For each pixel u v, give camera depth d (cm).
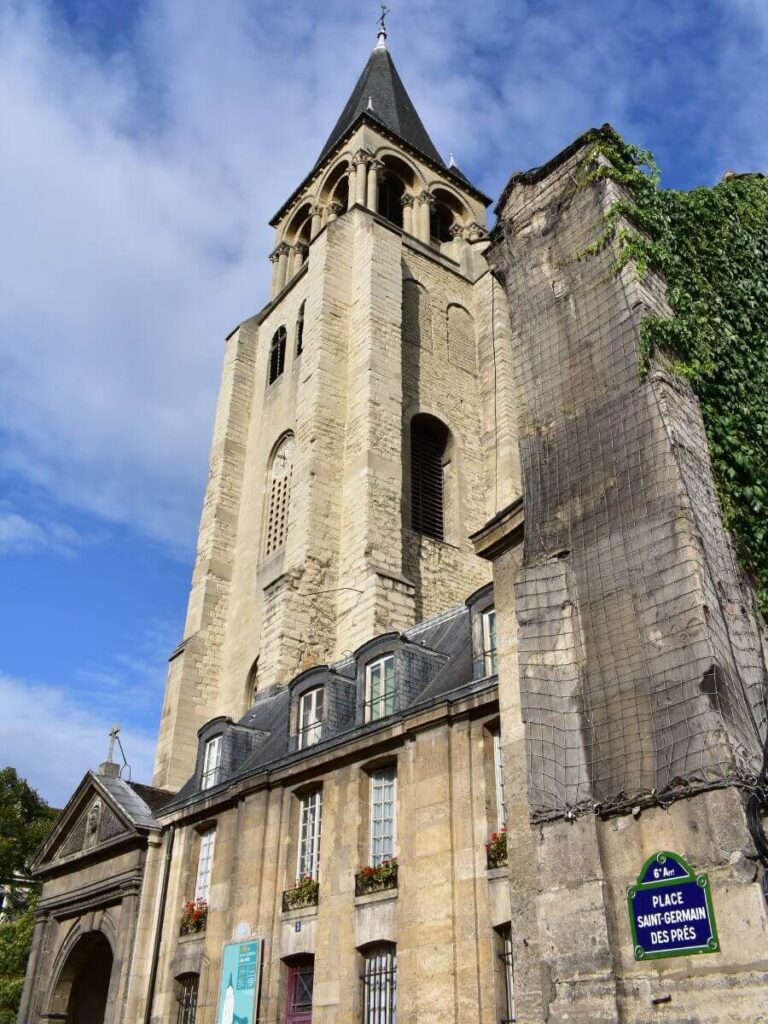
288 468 3622
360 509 3062
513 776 1155
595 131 1361
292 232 4791
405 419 3556
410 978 1373
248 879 1788
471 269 4272
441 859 1402
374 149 4409
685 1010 811
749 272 1407
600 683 1009
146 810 2366
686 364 1184
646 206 1323
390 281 3650
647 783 920
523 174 1460
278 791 1839
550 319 1302
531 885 1082
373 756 1639
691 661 930
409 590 2914
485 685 1449
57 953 2439
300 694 2044
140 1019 1956
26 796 5003
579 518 1127
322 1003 1509
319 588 2973
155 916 2059
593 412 1174
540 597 1117
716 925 815
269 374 4047
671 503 1027
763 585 1098
